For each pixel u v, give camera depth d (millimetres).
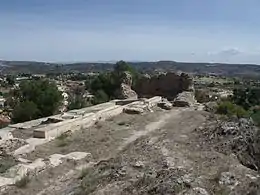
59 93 35594
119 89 42094
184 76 40188
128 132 22156
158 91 41125
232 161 13875
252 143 16672
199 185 10625
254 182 11070
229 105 30172
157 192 10500
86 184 12602
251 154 15695
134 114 28312
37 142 19031
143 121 25531
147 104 31109
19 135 20844
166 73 41125
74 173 14938
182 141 17312
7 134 20094
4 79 155750
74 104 37281
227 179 11438
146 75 43656
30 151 17688
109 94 44594
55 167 15375
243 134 17328
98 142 19734
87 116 24516
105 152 17969
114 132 22188
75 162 16219
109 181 12344
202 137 18125
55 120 23797
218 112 29969
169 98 39469
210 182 11109
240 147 15914
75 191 12320
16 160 15969
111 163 14375
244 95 58344
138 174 12367
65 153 17797
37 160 16078
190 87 39750
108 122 25250
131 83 43719
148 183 11398
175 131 20938
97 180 12781
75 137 20828
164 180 11141
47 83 36875
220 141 16766
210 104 33406
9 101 45875
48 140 19859
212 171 12359
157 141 17266
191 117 26359
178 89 40219
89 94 47469
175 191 10273
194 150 15469
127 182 11867
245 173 12312
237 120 20328
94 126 23922
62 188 13227
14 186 13117
